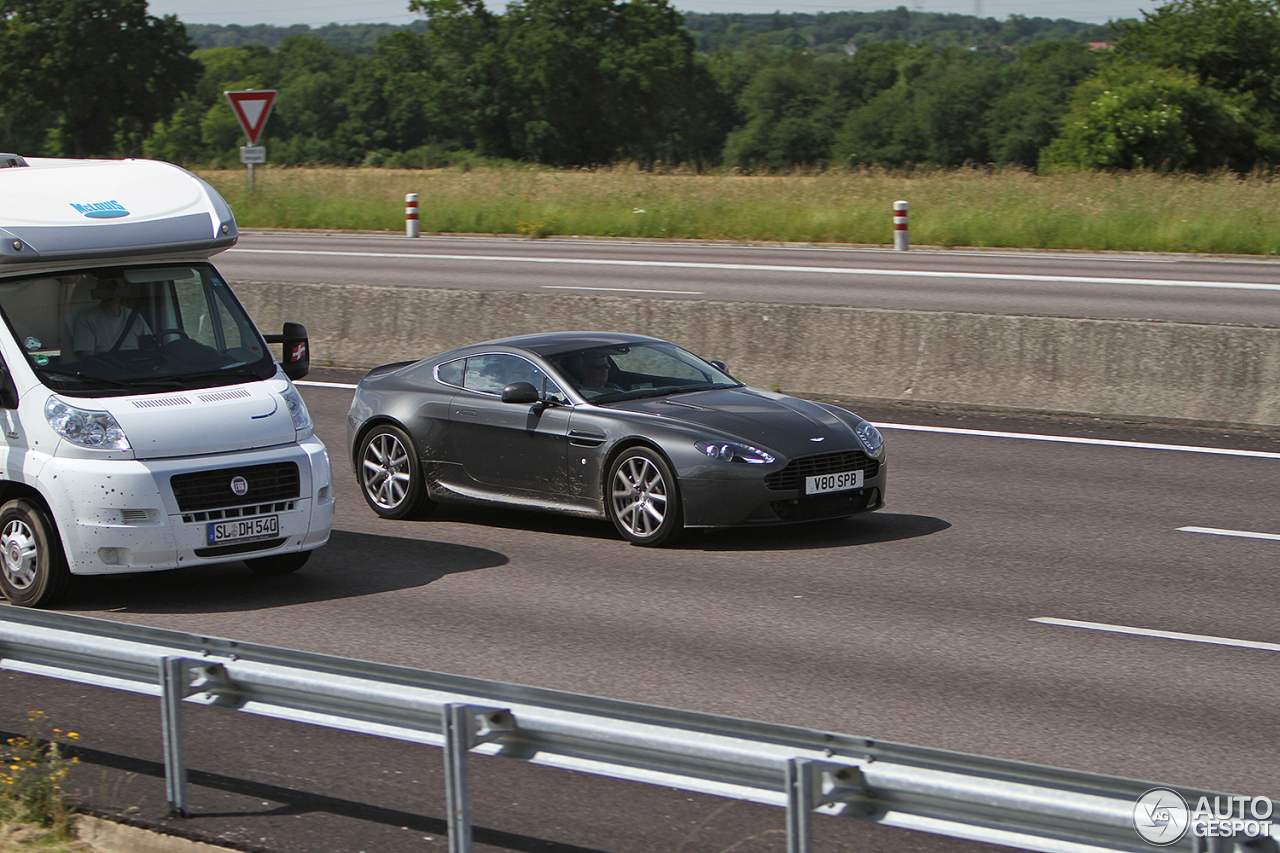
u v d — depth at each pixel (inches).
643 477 486.6
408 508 547.5
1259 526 496.1
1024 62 5762.8
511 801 268.1
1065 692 323.6
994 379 748.6
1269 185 1745.8
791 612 398.3
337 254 1561.3
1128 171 2468.0
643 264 1405.0
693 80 5088.6
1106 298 1080.8
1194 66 2856.8
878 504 500.4
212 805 264.8
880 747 192.7
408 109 6451.8
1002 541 482.3
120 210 434.3
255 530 418.0
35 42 4980.3
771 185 2005.4
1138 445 649.0
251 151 1945.1
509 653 363.3
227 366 437.1
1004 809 179.2
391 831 251.9
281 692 234.7
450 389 543.8
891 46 6766.7
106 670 261.6
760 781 193.5
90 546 399.9
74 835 250.5
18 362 412.5
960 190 1844.2
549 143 4862.2
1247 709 310.0
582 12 4913.9
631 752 203.5
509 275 1311.5
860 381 785.6
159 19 5196.9
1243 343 691.4
